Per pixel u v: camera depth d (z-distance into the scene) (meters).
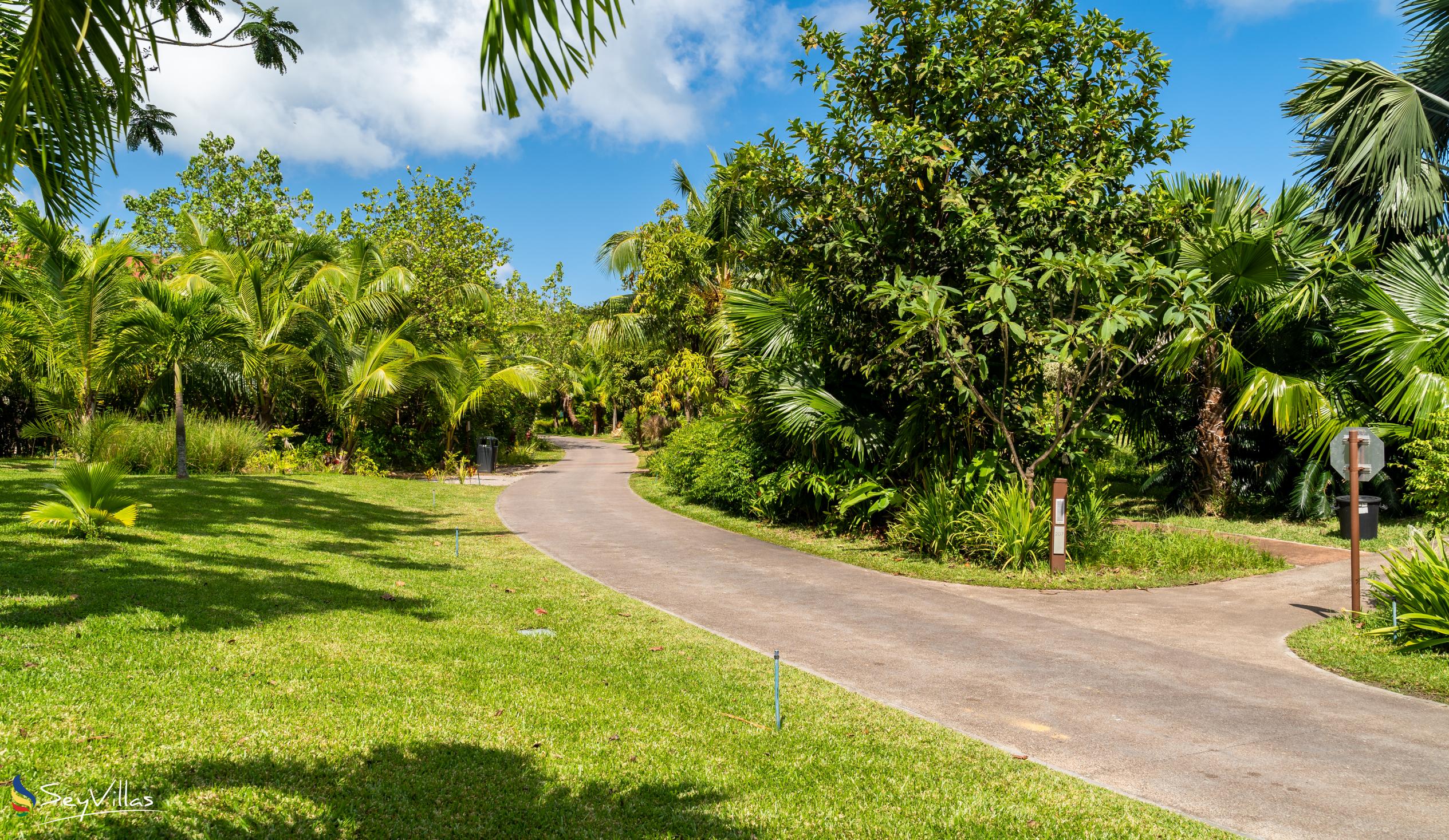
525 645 6.66
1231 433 16.17
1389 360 12.65
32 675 4.64
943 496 11.86
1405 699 6.01
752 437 16.12
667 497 20.09
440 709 4.95
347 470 22.81
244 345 18.97
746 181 12.66
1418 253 13.17
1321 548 12.66
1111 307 9.43
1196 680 6.38
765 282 15.49
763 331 14.36
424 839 3.45
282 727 4.39
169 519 11.00
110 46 2.92
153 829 3.24
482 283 31.56
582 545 12.91
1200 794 4.34
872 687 6.16
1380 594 8.23
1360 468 8.23
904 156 10.90
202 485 15.12
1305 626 8.12
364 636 6.33
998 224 11.16
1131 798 4.26
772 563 11.43
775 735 5.01
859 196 12.20
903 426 12.27
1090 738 5.17
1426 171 13.11
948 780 4.40
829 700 5.71
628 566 11.12
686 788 4.16
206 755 3.95
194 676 4.98
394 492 18.75
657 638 7.25
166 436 18.42
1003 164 11.56
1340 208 14.52
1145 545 11.83
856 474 13.62
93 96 3.01
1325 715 5.62
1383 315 12.66
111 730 4.08
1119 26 10.98
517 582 9.52
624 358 40.56
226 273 22.31
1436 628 6.81
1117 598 9.38
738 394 16.72
